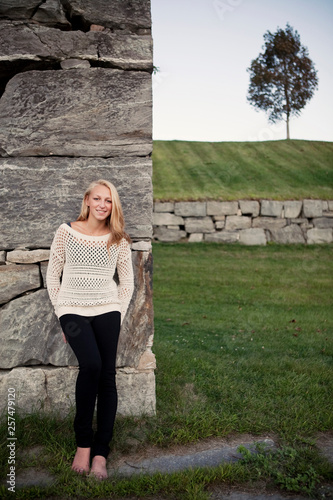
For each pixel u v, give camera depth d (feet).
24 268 10.43
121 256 9.32
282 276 34.12
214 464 8.68
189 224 45.29
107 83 10.68
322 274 35.06
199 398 11.44
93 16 10.78
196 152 57.67
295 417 10.42
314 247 43.96
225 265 37.24
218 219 45.47
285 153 57.82
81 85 10.58
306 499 7.64
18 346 10.35
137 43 10.86
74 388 10.39
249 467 8.49
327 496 7.72
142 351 10.61
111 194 9.03
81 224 9.30
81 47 10.61
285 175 52.01
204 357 15.15
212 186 48.65
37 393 10.25
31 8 10.51
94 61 10.71
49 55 10.49
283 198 46.26
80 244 8.89
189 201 45.62
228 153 57.62
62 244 9.00
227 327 20.74
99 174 10.63
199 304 26.35
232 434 9.84
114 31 10.90
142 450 9.16
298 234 45.57
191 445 9.38
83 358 8.34
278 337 18.67
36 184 10.44
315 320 22.26
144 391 10.56
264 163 55.01
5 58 10.38
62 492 7.68
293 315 23.50
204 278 33.17
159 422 10.19
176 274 34.22
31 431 9.53
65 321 8.63
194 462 8.75
